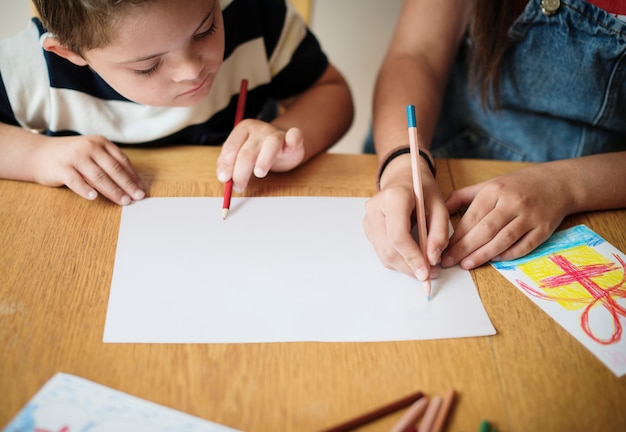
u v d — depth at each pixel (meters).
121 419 0.43
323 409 0.44
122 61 0.60
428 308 0.53
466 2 0.88
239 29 0.84
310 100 0.89
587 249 0.61
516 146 0.96
